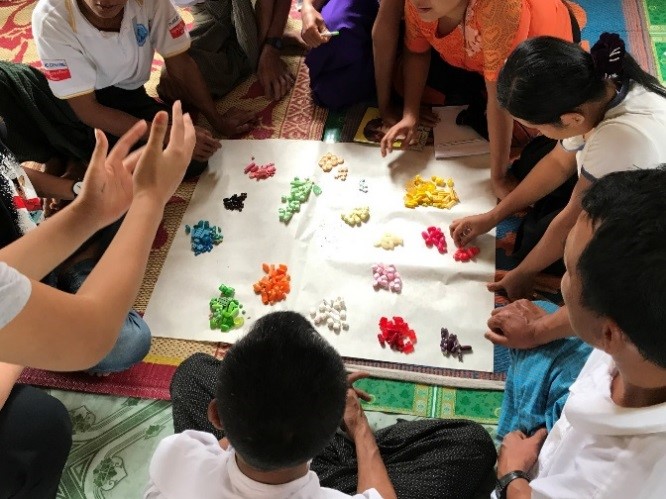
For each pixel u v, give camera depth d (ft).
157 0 7.57
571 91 5.18
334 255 7.35
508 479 5.11
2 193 5.36
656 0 9.55
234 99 9.29
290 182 8.08
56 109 7.77
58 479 5.37
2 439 4.93
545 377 5.79
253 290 7.20
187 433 4.05
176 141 4.02
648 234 2.84
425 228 7.54
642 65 8.83
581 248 3.25
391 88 8.64
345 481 5.36
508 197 7.05
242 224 7.75
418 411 6.35
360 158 8.27
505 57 6.82
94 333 3.27
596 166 5.40
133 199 3.80
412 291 7.04
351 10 8.47
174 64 8.25
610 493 3.34
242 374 3.20
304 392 3.16
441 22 7.47
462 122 8.43
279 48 9.39
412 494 5.19
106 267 3.49
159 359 6.84
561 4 7.36
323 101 8.84
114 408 6.56
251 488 3.35
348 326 6.83
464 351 6.57
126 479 6.11
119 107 8.30
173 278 7.38
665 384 3.22
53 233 4.05
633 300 2.89
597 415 3.47
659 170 3.15
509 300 6.93
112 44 7.40
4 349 3.03
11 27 10.54
